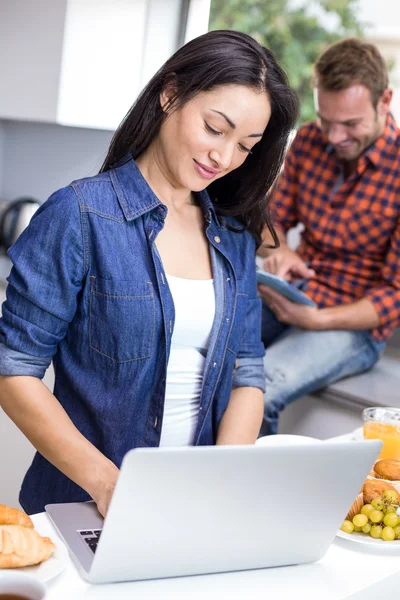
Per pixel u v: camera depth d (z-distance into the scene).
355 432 1.68
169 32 3.45
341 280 2.73
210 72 1.21
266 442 1.43
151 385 1.32
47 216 1.23
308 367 2.58
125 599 0.96
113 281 1.25
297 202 2.83
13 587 0.87
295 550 1.07
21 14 3.29
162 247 1.34
